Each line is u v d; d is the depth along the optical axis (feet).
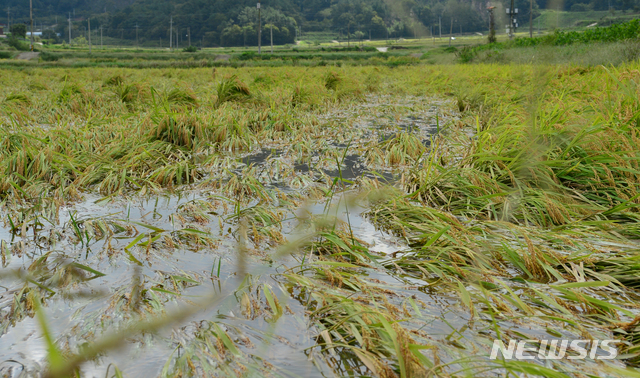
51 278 7.44
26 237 9.64
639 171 10.63
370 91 45.73
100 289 7.19
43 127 23.17
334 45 363.56
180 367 5.22
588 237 8.87
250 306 6.58
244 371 5.16
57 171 14.21
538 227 9.80
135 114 24.14
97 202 12.23
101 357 5.42
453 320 6.32
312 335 5.98
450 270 7.82
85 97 29.71
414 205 11.19
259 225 10.28
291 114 26.58
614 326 6.07
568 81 22.89
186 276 7.63
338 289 7.09
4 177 13.08
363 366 5.37
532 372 4.82
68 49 351.05
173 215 10.74
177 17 549.95
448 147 17.81
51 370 4.91
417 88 45.83
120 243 9.26
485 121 21.63
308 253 8.67
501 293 6.98
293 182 13.98
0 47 271.08
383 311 6.28
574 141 11.64
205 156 17.88
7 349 5.55
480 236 9.03
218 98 28.94
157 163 15.94
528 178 11.76
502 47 70.49
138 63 122.11
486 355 5.49
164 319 5.87
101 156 15.87
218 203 12.03
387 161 16.39
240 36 474.49
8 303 6.73
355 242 9.05
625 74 13.82
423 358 5.01
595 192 11.19
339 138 21.17
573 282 7.22
